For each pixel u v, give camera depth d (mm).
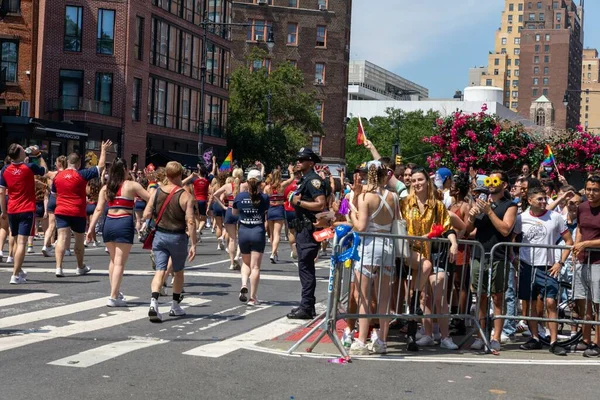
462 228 9375
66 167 14578
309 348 8562
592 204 9273
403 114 107562
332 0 81625
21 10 41688
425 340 9430
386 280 8695
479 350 9234
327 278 16188
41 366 7465
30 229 13211
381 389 7059
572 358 9000
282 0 80625
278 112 66125
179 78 52219
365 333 8727
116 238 11258
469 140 21953
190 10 53500
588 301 9258
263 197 11906
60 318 10242
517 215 9648
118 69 44625
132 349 8344
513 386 7402
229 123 63406
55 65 43250
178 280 10648
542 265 9414
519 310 10438
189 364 7730
